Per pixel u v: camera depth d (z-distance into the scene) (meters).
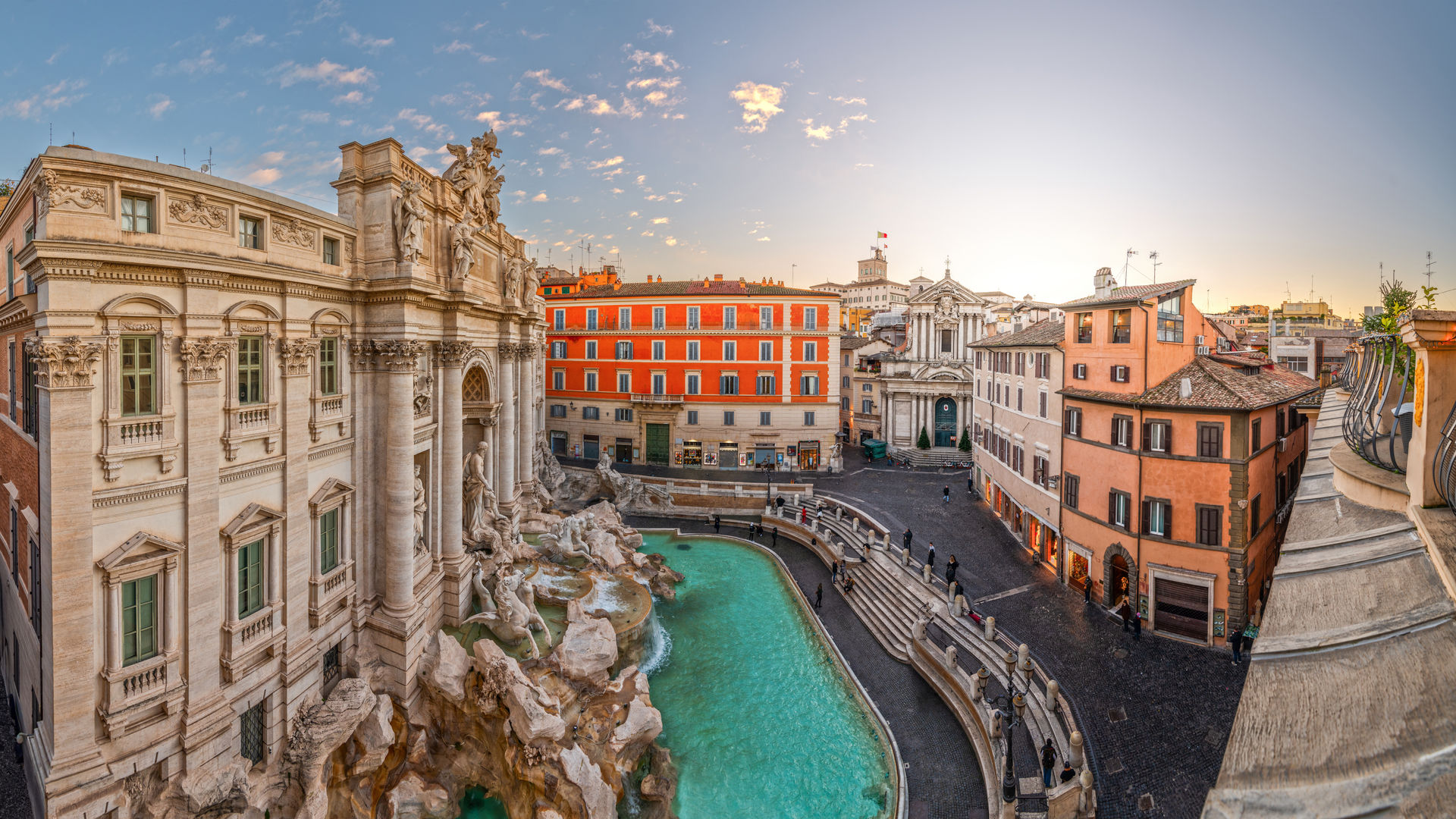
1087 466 34.44
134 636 15.59
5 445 22.33
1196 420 29.42
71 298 14.05
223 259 16.55
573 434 70.12
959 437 71.88
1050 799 19.64
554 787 19.52
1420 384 6.52
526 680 21.66
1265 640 5.01
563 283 86.31
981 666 27.94
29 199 16.70
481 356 31.50
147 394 15.62
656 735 23.31
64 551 14.16
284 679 19.19
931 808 21.14
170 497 16.08
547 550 35.88
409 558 22.92
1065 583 36.09
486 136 31.06
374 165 22.28
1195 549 29.50
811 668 30.02
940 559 39.78
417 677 23.02
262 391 18.55
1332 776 3.44
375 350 22.62
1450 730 3.45
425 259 24.78
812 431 65.94
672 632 33.12
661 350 66.44
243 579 18.14
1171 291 32.38
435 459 26.44
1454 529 5.73
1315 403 28.38
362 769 20.14
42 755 15.24
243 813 17.34
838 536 45.78
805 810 21.27
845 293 161.00
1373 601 5.09
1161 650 28.64
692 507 54.72
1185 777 20.91
